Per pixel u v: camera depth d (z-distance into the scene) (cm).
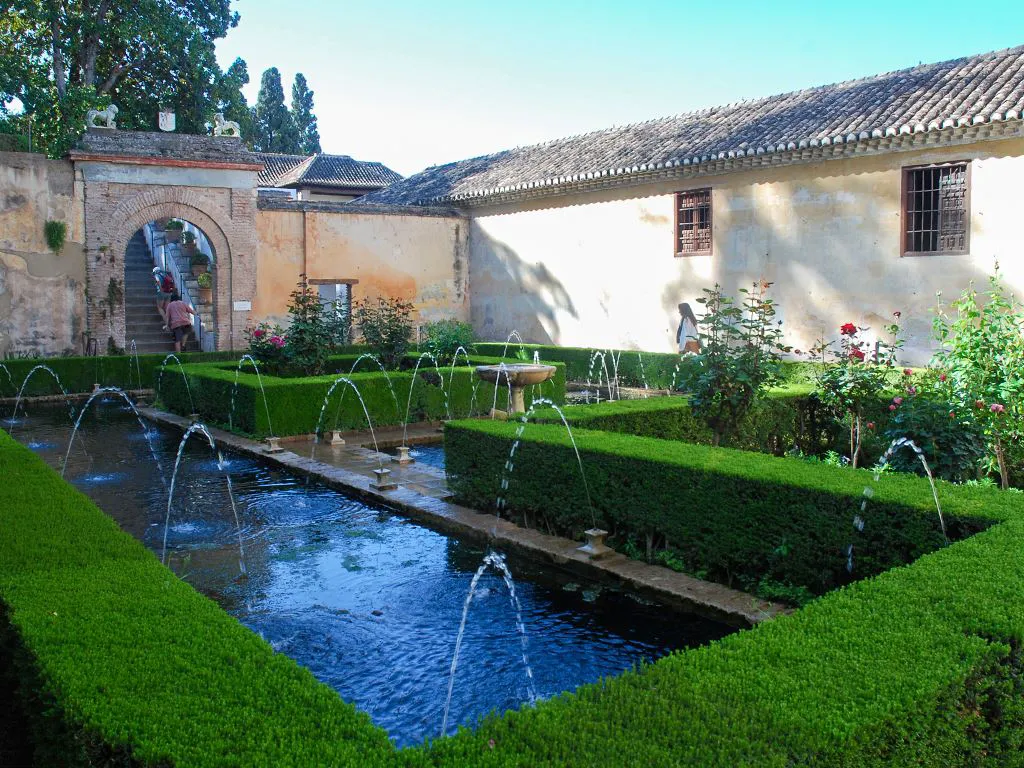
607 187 1778
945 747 255
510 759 221
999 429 670
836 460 804
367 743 237
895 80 1454
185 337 1880
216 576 560
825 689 251
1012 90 1191
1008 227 1186
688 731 229
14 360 1491
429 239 2092
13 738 320
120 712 251
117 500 765
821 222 1412
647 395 1523
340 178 3159
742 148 1443
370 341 1483
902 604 314
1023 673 287
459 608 504
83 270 1695
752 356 733
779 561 506
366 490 764
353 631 467
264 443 1012
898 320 1320
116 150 1709
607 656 439
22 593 348
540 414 760
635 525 575
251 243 1856
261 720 248
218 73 2519
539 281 1964
